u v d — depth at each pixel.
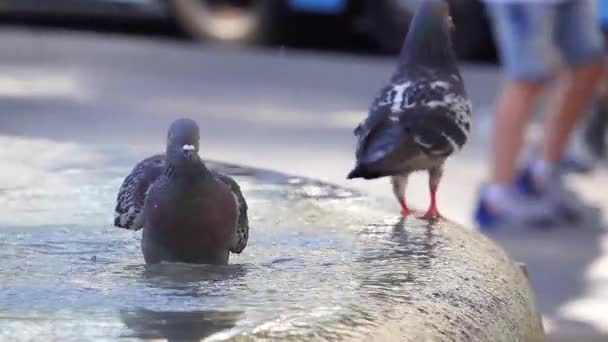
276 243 4.36
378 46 19.66
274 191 5.29
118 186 5.40
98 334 3.23
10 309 3.46
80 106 14.37
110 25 21.48
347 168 11.55
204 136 12.98
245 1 20.17
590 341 7.10
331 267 4.00
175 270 3.85
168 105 14.82
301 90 16.45
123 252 4.20
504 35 9.45
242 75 17.50
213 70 17.78
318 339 3.19
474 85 16.84
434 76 4.93
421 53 4.98
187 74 17.31
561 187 10.16
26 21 21.88
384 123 4.82
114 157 6.04
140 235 4.49
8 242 4.35
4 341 3.17
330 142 12.90
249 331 3.23
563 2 9.59
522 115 9.67
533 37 9.30
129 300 3.56
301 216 4.82
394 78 4.99
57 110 14.02
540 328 4.06
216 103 15.13
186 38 20.36
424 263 4.07
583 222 10.03
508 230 9.75
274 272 3.91
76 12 20.89
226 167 5.75
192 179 3.75
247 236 4.00
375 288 3.71
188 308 3.47
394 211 5.01
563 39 9.83
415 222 4.78
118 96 15.23
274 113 14.62
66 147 6.28
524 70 9.43
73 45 19.22
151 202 3.83
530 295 4.13
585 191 11.09
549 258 8.98
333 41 20.52
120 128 13.17
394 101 4.85
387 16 19.23
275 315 3.38
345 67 18.55
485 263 4.12
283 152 12.28
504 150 9.76
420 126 4.77
